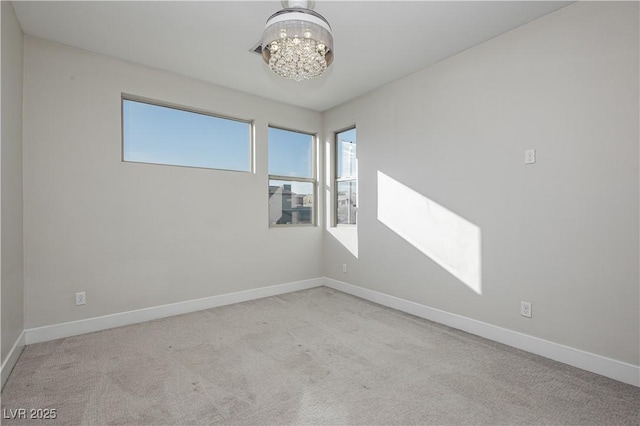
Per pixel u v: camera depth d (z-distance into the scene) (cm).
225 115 383
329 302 390
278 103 428
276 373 220
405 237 352
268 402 187
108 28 259
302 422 169
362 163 407
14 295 233
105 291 303
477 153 285
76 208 288
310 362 236
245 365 231
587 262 221
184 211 351
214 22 251
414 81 341
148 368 226
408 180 348
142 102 333
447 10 234
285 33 180
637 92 200
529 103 250
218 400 189
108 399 189
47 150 275
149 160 335
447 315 311
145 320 323
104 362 235
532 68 248
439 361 237
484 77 279
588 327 221
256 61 317
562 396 191
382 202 380
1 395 193
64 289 283
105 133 303
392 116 366
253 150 408
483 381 209
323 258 476
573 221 228
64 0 222
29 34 266
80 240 291
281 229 432
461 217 298
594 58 217
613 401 186
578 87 224
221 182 379
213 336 284
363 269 408
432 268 324
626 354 205
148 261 327
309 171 471
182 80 349
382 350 255
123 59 312
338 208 463
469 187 291
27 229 266
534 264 248
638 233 200
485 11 235
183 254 349
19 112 251
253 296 404
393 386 203
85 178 293
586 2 220
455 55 302
